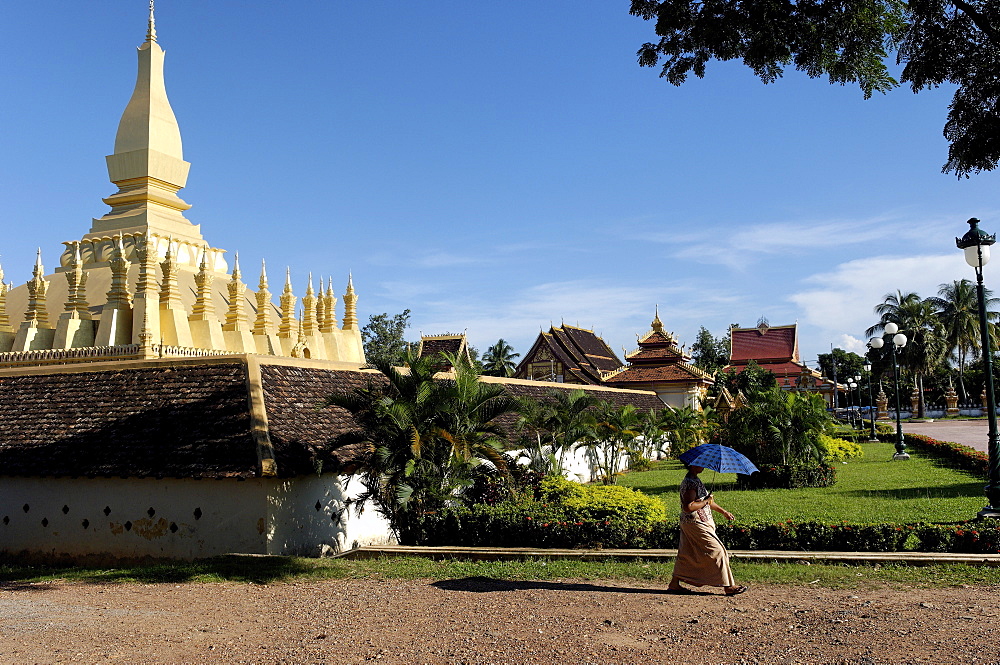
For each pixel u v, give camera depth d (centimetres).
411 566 1251
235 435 1484
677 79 1594
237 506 1438
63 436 1642
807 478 2439
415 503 1465
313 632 884
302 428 1575
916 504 1923
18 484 1634
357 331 3092
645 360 5406
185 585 1173
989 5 1379
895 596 979
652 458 4000
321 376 1836
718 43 1491
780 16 1432
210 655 805
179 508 1483
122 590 1162
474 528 1423
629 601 980
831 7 1445
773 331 10250
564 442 2378
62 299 2523
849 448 3381
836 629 831
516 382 3216
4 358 2200
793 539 1277
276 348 2559
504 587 1082
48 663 790
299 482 1506
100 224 2738
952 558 1146
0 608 1059
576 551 1303
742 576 1101
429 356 1662
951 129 1530
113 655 812
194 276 2645
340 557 1388
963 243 1531
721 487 2548
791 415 2569
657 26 1511
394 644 826
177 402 1623
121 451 1541
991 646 761
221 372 1656
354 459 1574
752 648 777
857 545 1255
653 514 1527
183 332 2244
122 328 2231
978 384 9662
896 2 1448
